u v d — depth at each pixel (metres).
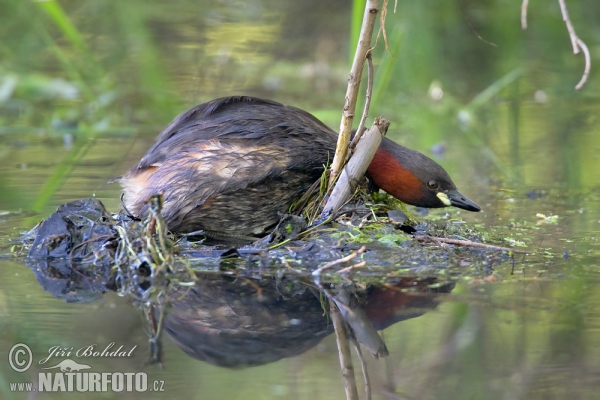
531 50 21.72
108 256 9.38
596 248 9.89
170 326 7.73
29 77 19.00
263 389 6.53
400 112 18.12
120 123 17.06
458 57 21.19
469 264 9.28
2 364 7.06
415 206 11.59
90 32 21.95
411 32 20.41
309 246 9.55
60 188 12.55
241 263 9.30
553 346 7.20
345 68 20.59
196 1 25.25
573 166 14.13
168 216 9.88
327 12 24.42
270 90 19.02
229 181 9.93
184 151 10.06
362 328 7.66
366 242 9.60
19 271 9.18
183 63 20.83
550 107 18.39
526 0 10.09
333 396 6.43
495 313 7.89
